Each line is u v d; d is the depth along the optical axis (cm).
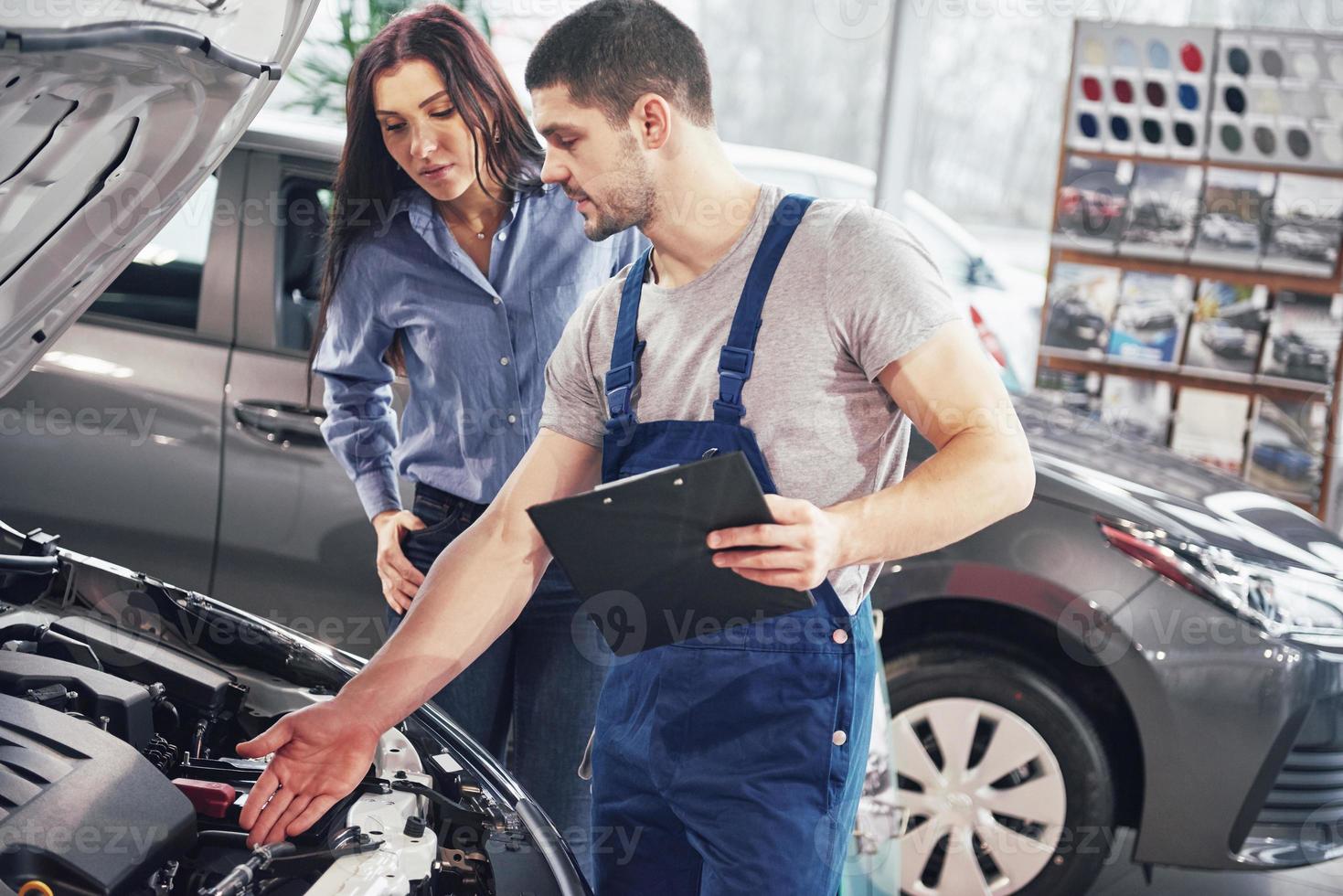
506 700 174
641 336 115
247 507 219
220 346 221
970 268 366
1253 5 320
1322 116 301
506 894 95
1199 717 185
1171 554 188
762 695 111
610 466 117
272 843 92
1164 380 321
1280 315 312
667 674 114
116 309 226
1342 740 189
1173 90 309
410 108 167
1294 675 183
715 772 112
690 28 109
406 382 204
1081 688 191
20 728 90
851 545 96
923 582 190
